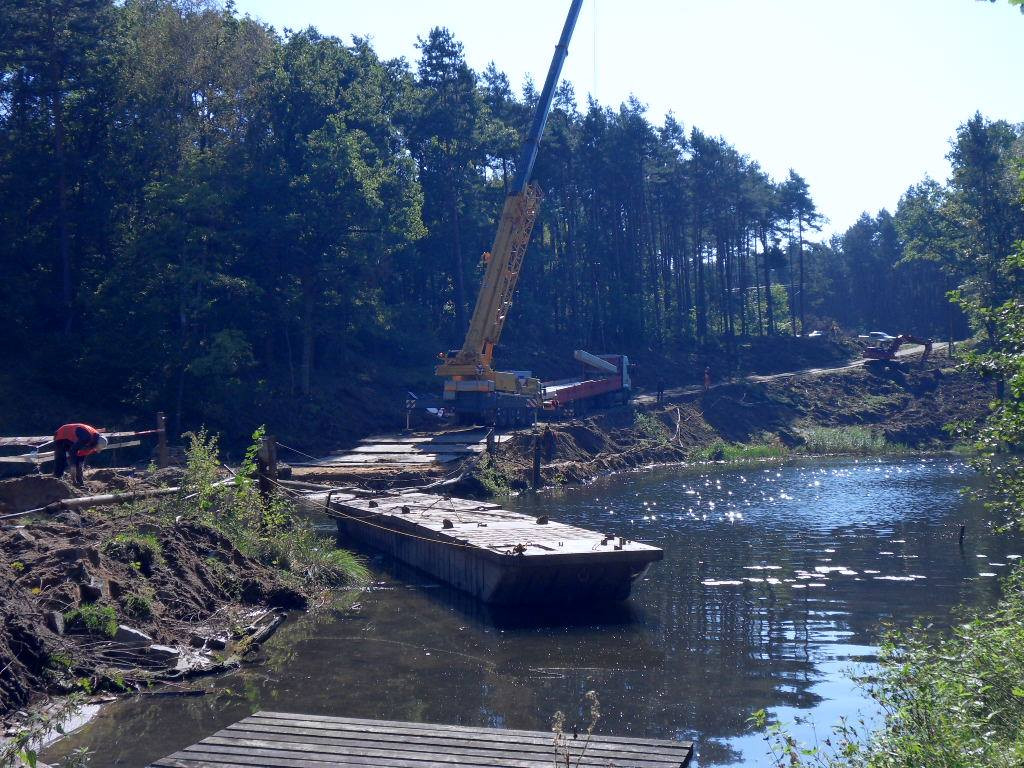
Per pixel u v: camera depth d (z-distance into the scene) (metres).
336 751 8.73
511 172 71.81
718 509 29.80
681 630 14.56
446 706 10.80
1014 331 10.86
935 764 6.94
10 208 42.91
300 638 14.05
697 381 70.12
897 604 16.14
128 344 39.19
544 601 16.11
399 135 61.12
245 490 19.05
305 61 46.00
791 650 13.28
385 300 60.47
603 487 36.94
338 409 44.38
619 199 74.94
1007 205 62.91
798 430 59.88
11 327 40.84
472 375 39.06
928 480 38.69
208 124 48.50
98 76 43.44
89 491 17.45
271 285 45.19
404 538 20.88
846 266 135.25
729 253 88.00
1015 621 10.36
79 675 10.88
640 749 8.97
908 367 71.81
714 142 79.44
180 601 13.68
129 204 46.00
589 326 74.75
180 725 9.95
